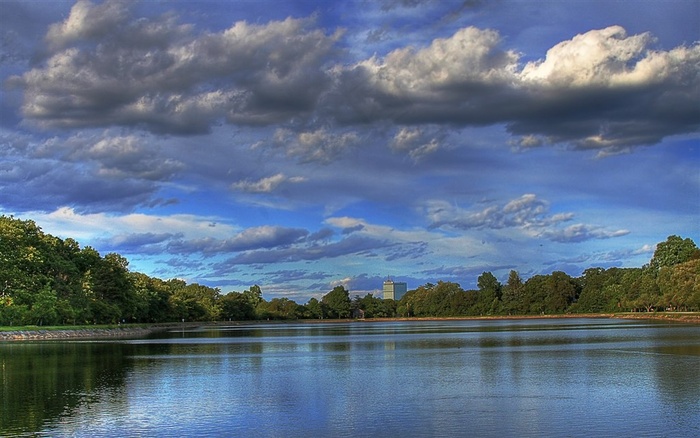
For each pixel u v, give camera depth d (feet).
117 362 269.44
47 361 275.18
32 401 166.50
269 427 134.51
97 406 158.81
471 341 396.78
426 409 151.53
